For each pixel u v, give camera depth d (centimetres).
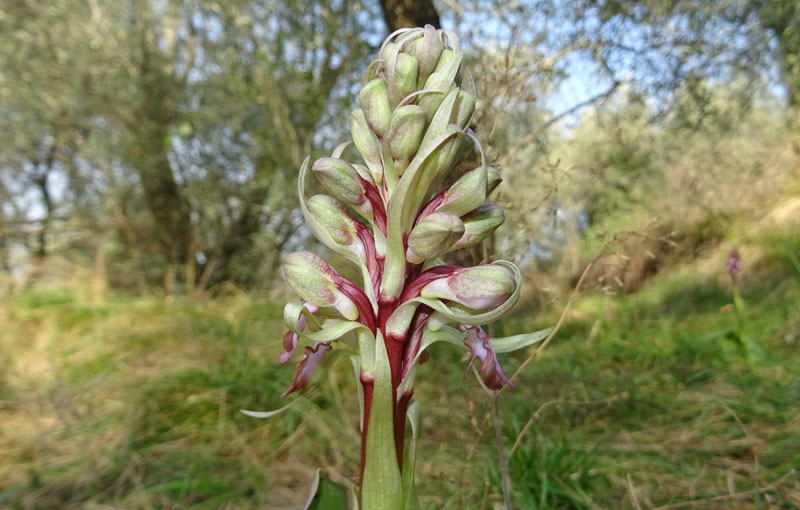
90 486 24
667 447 26
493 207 13
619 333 51
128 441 27
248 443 28
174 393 32
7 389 36
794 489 21
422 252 12
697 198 77
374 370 12
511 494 21
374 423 12
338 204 13
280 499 23
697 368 39
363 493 12
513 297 11
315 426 28
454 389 34
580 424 30
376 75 13
